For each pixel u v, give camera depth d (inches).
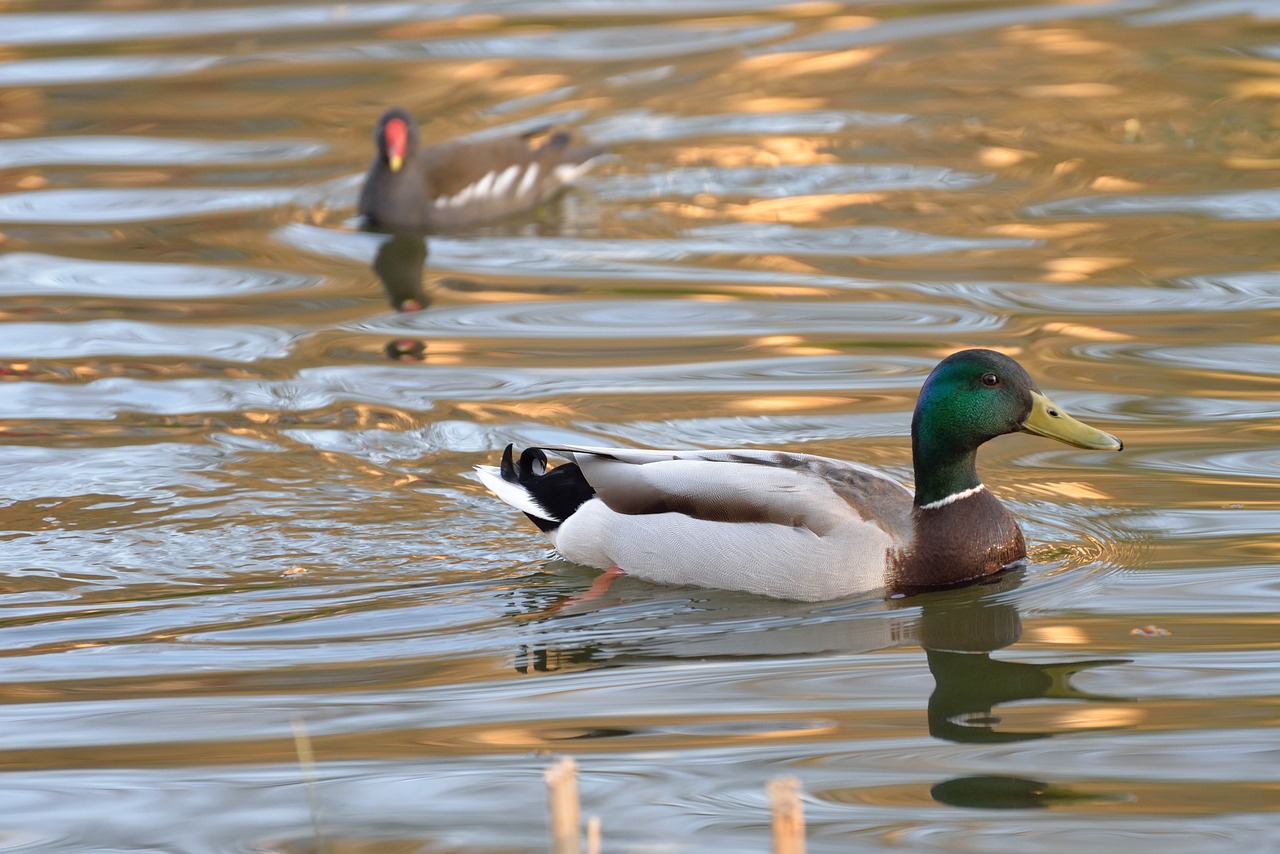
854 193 775.1
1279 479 478.9
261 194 799.1
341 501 487.2
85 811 313.6
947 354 578.6
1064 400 537.0
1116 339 586.6
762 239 717.9
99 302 652.1
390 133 764.0
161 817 310.0
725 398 550.9
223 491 491.5
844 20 1063.0
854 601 424.2
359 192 805.2
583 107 911.0
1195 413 526.9
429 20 1051.3
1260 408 526.6
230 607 420.8
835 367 573.0
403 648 396.2
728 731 344.5
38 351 599.5
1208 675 364.5
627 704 360.8
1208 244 683.4
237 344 608.1
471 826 302.2
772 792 224.7
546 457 494.6
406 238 744.3
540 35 1036.5
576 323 626.2
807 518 426.3
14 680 378.0
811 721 349.1
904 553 427.2
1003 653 385.7
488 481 467.8
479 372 579.2
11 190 797.2
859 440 513.7
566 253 714.2
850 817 303.4
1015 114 880.3
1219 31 1008.9
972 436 428.1
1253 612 399.2
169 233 741.9
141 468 506.6
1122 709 349.4
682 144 858.1
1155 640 386.6
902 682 370.3
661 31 1046.4
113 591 430.9
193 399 558.9
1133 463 497.4
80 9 1071.6
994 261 675.4
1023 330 597.6
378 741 342.3
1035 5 1082.7
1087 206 741.3
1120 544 447.2
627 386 563.5
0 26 1042.7
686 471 442.3
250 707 362.0
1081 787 313.7
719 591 432.1
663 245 717.9
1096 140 834.8
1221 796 306.8
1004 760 325.7
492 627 409.4
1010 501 482.6
